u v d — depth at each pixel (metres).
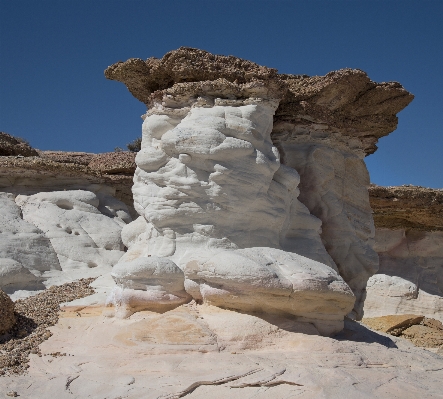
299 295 7.59
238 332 7.21
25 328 8.02
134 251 9.05
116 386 6.20
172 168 8.63
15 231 10.98
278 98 9.59
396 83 11.59
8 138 15.95
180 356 6.82
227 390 6.13
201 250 8.22
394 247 21.22
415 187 19.23
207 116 8.79
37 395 6.11
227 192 8.47
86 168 13.58
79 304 8.54
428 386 6.66
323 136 11.09
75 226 11.92
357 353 7.33
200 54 9.40
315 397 5.97
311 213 10.64
